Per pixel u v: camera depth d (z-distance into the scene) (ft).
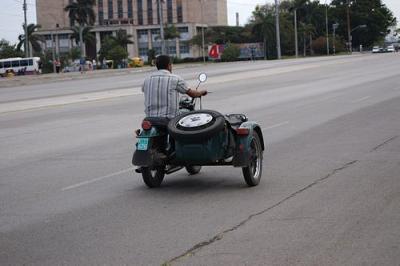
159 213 24.81
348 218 22.93
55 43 528.22
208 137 27.53
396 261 18.13
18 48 448.24
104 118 63.67
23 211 26.14
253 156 29.50
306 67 171.12
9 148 45.62
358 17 526.98
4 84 152.97
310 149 39.88
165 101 29.55
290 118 57.67
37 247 20.77
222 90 97.14
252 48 408.67
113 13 560.61
